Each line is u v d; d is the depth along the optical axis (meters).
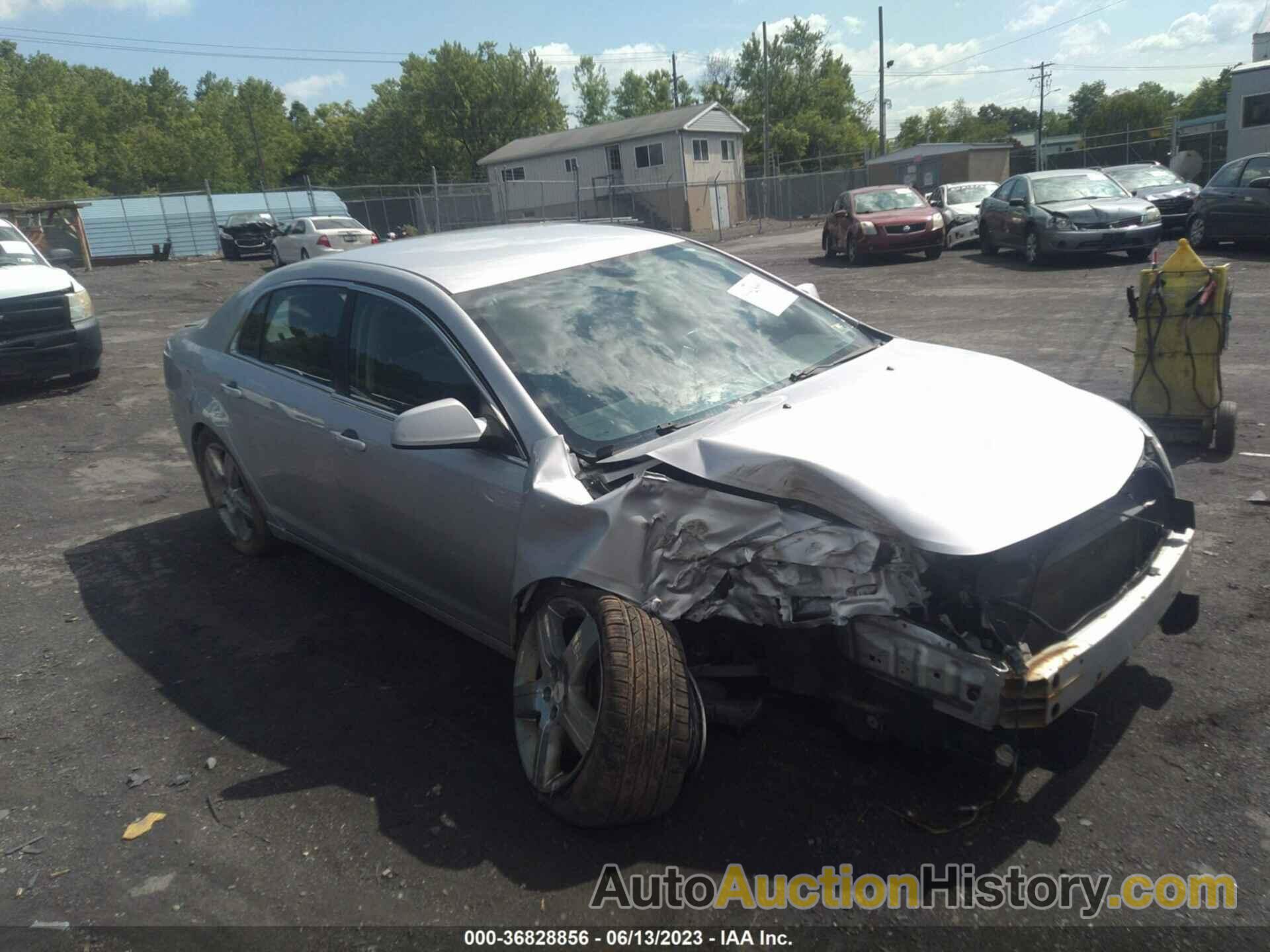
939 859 2.79
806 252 25.44
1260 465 5.82
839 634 2.79
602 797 2.74
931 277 17.03
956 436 3.02
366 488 3.90
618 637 2.75
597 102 83.12
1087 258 17.52
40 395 9.96
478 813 3.10
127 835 3.11
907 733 2.76
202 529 5.94
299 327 4.46
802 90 75.38
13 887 2.90
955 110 99.75
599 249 4.23
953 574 2.63
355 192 43.16
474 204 36.97
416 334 3.76
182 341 5.47
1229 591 4.22
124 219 35.25
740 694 3.23
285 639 4.40
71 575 5.33
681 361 3.64
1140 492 3.37
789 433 3.02
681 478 2.96
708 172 47.91
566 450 3.17
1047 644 2.71
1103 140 53.41
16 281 9.47
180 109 88.31
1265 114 24.66
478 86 65.81
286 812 3.17
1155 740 3.24
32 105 59.72
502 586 3.38
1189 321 6.05
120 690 4.05
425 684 3.94
